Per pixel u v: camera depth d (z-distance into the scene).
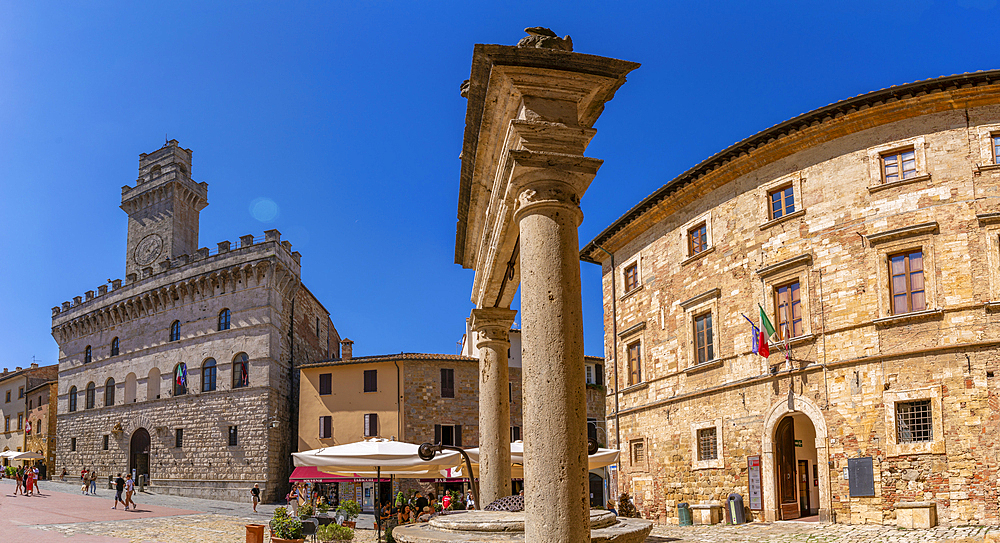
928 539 19.67
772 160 27.77
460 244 13.27
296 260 61.72
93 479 54.72
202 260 60.84
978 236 22.47
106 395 67.12
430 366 53.41
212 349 58.59
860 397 23.77
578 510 6.25
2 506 38.56
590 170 7.07
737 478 27.77
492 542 7.48
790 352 26.02
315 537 23.33
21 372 85.00
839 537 21.39
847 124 25.20
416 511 26.05
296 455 19.02
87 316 70.38
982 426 21.34
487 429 12.07
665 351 33.00
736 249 29.02
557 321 6.67
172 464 58.50
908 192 23.80
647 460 33.75
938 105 23.59
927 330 22.72
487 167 9.27
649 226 34.91
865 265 24.36
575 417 6.47
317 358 69.12
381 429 52.19
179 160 72.62
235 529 31.14
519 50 7.03
